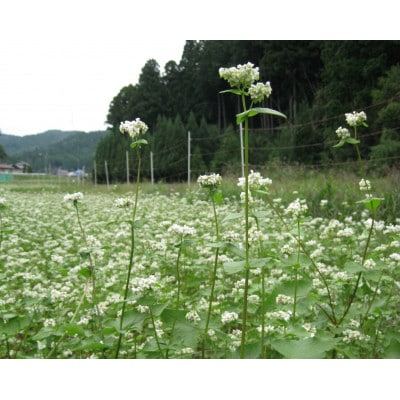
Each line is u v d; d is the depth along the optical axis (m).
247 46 48.66
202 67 56.03
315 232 9.67
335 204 12.73
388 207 11.34
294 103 45.34
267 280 5.68
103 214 14.77
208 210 14.05
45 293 5.37
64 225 13.38
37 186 39.19
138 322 3.58
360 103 28.00
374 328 4.50
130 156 42.81
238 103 54.69
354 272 3.91
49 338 4.46
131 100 66.31
